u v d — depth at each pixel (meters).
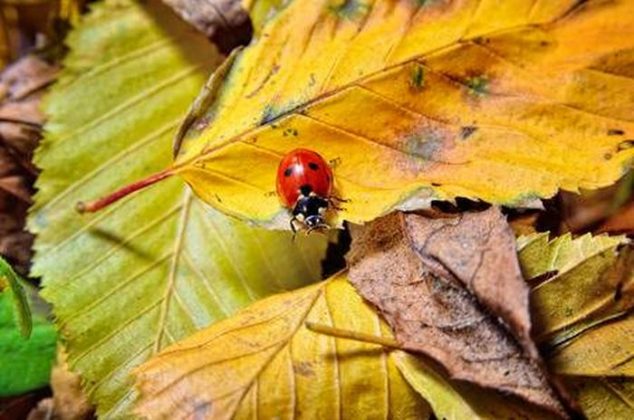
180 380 0.15
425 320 0.15
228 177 0.16
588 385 0.15
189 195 0.16
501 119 0.16
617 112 0.16
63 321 0.16
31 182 0.17
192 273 0.16
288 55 0.16
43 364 0.16
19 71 0.18
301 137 0.16
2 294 0.16
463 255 0.15
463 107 0.16
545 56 0.16
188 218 0.16
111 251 0.16
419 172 0.16
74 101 0.17
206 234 0.16
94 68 0.17
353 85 0.16
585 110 0.16
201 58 0.17
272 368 0.15
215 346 0.15
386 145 0.16
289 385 0.15
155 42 0.17
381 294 0.15
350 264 0.15
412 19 0.16
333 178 0.16
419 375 0.15
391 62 0.16
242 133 0.16
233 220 0.16
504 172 0.16
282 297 0.15
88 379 0.16
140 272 0.16
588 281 0.15
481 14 0.16
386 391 0.15
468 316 0.15
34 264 0.16
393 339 0.15
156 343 0.16
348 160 0.16
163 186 0.16
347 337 0.15
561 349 0.15
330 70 0.16
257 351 0.15
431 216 0.15
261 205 0.16
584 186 0.16
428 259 0.15
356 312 0.15
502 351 0.14
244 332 0.15
